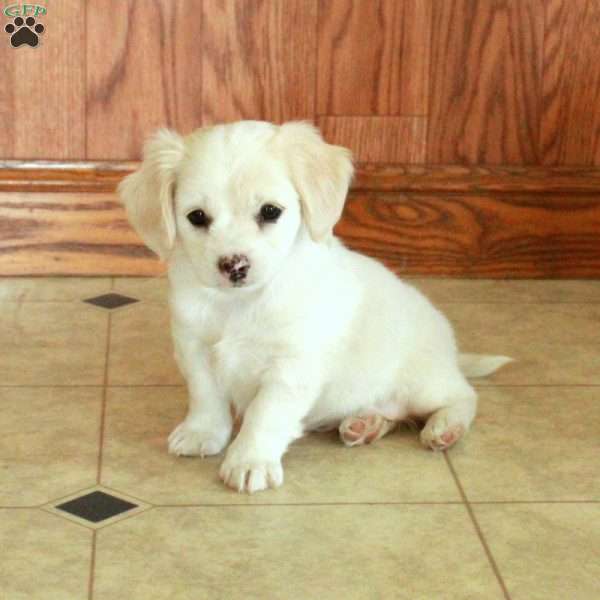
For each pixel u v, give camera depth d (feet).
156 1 4.31
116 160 4.41
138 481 2.97
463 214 4.48
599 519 2.83
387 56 4.41
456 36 4.40
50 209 4.38
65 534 2.74
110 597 2.53
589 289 4.45
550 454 3.14
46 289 4.31
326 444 3.18
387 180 4.42
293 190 2.91
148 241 2.99
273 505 2.87
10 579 2.58
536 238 4.52
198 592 2.55
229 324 3.03
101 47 4.33
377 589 2.57
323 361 3.06
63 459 3.07
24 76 4.33
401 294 3.27
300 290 3.01
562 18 4.40
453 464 3.08
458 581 2.60
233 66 4.39
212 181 2.85
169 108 4.41
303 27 4.37
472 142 4.49
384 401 3.24
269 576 2.60
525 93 4.46
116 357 3.71
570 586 2.59
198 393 3.13
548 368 3.69
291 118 4.45
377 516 2.83
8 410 3.33
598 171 4.48
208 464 3.06
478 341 3.91
